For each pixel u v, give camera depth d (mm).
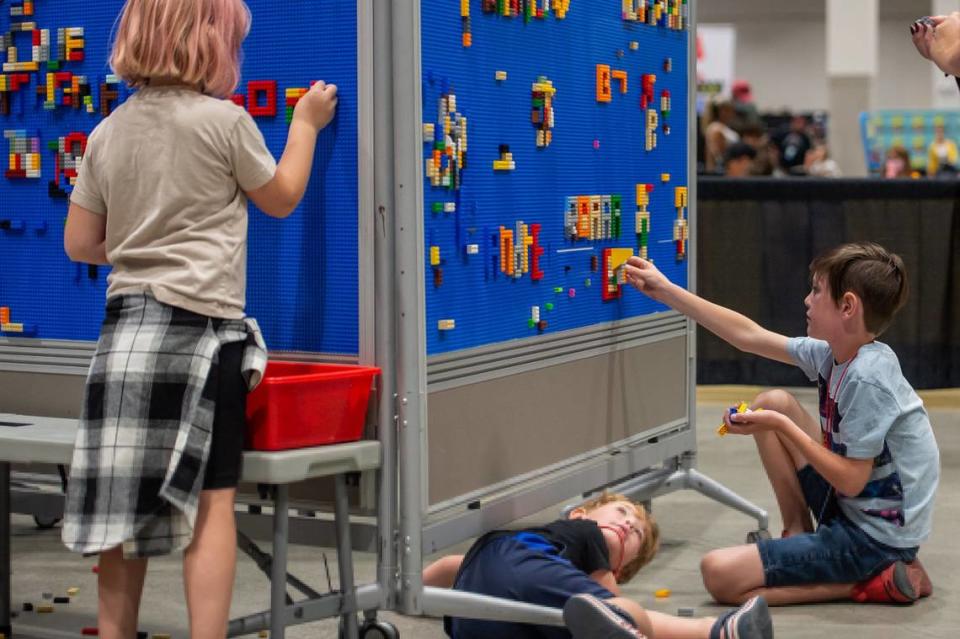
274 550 2182
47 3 2586
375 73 2289
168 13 2127
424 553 2348
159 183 2102
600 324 3008
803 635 2664
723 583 2877
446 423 2428
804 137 12570
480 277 2521
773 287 5555
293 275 2387
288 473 2127
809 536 2912
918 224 5434
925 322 5480
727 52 20875
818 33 20656
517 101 2633
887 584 2875
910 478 2869
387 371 2316
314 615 2236
